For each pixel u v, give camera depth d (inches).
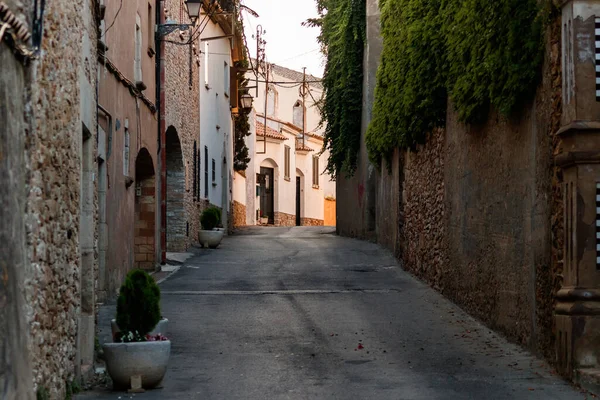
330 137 1301.7
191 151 1168.8
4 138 238.2
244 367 436.1
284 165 2320.4
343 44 1216.8
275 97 2421.3
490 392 377.1
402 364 443.8
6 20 241.4
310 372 423.5
